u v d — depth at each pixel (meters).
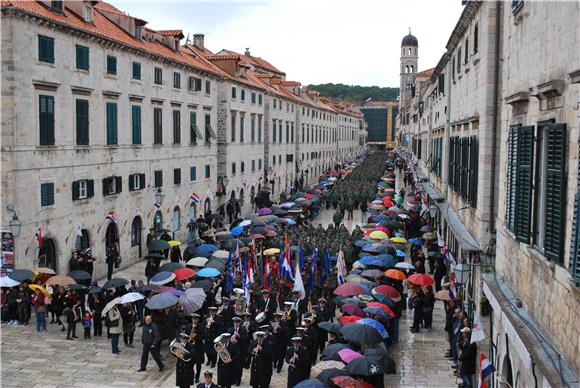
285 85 92.56
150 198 40.66
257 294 25.66
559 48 10.73
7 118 26.91
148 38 43.03
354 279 25.36
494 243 19.66
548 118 11.34
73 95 31.45
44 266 29.42
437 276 30.73
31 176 28.11
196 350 19.69
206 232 38.97
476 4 22.27
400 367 21.14
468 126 25.03
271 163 74.06
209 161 51.56
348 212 59.00
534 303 12.25
